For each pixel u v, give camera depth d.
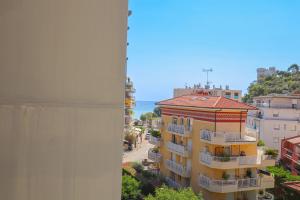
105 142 1.51
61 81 1.40
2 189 1.31
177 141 24.36
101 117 1.50
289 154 33.44
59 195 1.39
